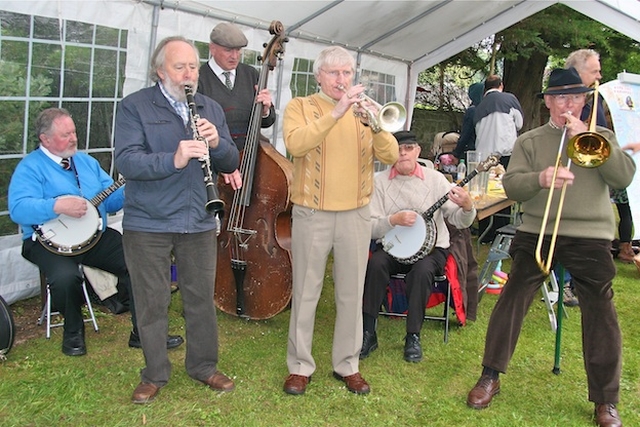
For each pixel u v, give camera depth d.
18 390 3.07
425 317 4.05
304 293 3.06
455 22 6.78
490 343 3.13
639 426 2.99
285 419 2.92
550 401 3.22
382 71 7.36
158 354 2.99
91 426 2.80
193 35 4.57
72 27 3.87
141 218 2.81
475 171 3.58
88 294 4.07
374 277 3.67
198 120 2.65
